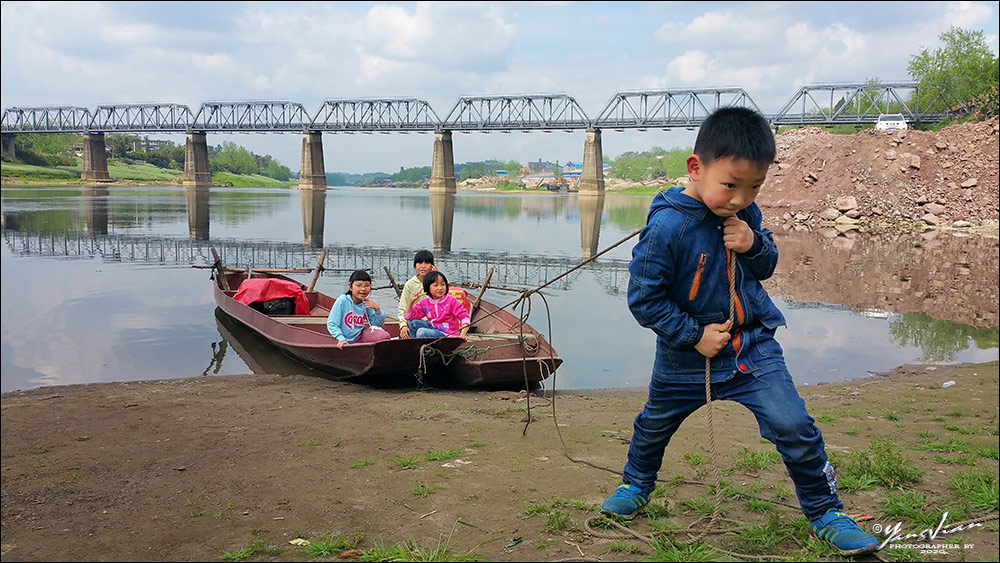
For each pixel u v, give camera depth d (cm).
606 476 454
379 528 371
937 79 7606
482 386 862
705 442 555
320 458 507
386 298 1505
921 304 1570
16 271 2019
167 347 1119
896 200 4144
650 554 328
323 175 13250
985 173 4144
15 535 368
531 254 2862
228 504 411
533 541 347
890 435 571
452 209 6994
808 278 1991
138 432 587
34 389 803
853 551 314
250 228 4038
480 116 11406
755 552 330
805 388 854
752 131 296
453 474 462
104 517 393
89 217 4397
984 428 580
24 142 14950
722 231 324
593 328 1284
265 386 845
